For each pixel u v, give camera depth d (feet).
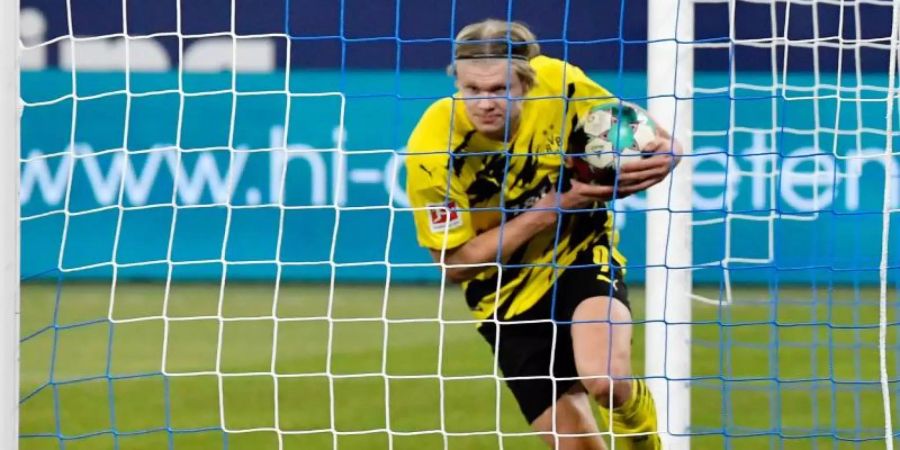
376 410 72.23
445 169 46.96
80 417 70.85
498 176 48.03
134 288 114.73
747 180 109.50
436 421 69.62
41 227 117.29
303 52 118.01
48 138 116.98
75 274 117.60
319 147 118.01
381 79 117.91
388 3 112.06
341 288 115.75
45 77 117.08
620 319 47.26
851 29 109.40
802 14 107.65
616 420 47.85
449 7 111.55
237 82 117.91
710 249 109.91
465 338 93.40
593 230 49.34
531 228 46.93
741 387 76.64
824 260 108.88
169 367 83.92
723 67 107.55
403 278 119.14
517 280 49.21
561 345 49.44
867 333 91.30
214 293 112.68
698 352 86.12
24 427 68.64
